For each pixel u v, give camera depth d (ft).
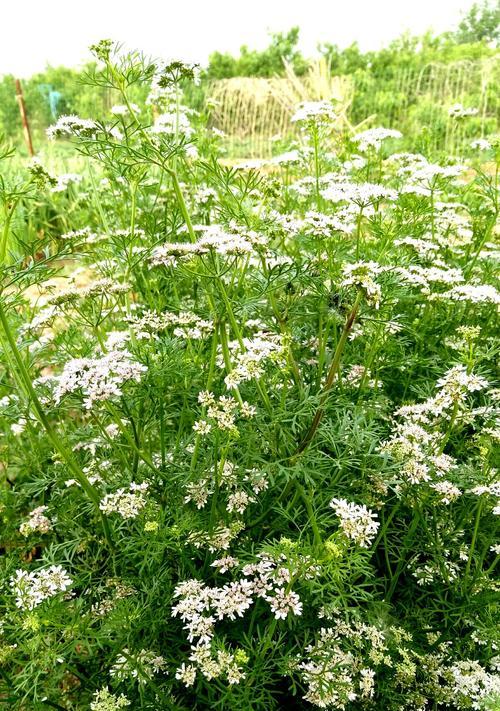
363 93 59.52
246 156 54.34
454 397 10.57
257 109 57.16
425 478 10.41
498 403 12.52
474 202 22.09
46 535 13.85
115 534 11.10
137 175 14.33
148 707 9.51
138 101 27.14
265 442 11.51
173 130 18.35
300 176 22.85
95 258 17.30
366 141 19.08
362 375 13.83
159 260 11.53
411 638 10.75
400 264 14.84
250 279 13.44
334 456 12.76
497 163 16.53
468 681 10.07
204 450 11.89
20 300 11.59
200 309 14.30
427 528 11.39
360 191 12.34
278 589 9.28
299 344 14.58
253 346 10.64
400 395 15.89
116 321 18.38
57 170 36.88
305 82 40.37
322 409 10.87
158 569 10.57
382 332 13.24
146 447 13.20
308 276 12.32
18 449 15.92
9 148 10.84
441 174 17.11
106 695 9.15
